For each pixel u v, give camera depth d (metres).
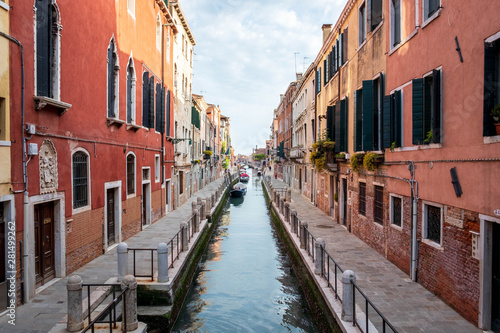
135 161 12.53
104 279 7.60
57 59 7.29
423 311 5.97
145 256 9.55
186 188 23.78
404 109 8.05
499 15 4.89
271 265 12.51
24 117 6.23
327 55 16.50
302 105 26.34
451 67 6.12
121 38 10.92
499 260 5.08
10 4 5.85
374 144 9.93
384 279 7.59
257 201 33.25
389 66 8.93
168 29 17.45
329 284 7.06
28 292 6.34
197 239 12.36
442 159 6.41
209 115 46.75
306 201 22.64
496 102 5.18
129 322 5.54
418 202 7.38
